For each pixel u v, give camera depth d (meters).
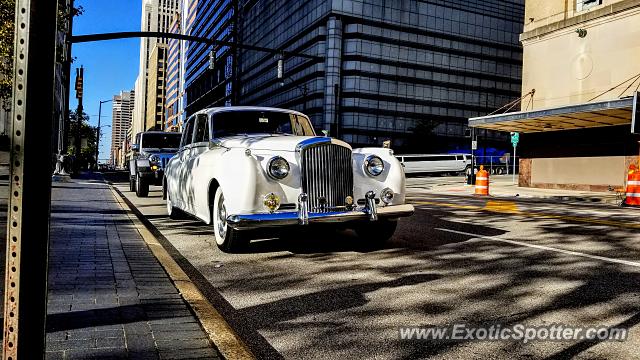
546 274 4.86
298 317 3.61
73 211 9.32
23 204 1.60
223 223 5.95
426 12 67.62
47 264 1.69
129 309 3.39
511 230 7.93
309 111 65.44
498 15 73.19
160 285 4.07
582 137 23.66
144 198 14.37
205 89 118.38
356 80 62.88
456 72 70.06
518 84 75.12
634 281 4.57
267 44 80.62
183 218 9.49
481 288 4.35
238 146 5.98
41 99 1.63
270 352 2.96
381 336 3.21
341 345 3.06
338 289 4.35
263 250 6.22
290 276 4.84
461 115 70.50
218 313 3.38
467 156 46.34
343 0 61.81
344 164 5.79
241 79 92.44
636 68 20.64
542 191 22.33
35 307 1.66
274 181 5.45
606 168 22.41
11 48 12.98
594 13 22.27
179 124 151.25
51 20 1.66
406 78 66.25
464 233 7.59
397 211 5.95
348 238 7.11
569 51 23.61
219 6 106.56
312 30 65.50
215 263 5.45
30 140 1.61
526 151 26.78
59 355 2.56
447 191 22.23
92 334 2.89
